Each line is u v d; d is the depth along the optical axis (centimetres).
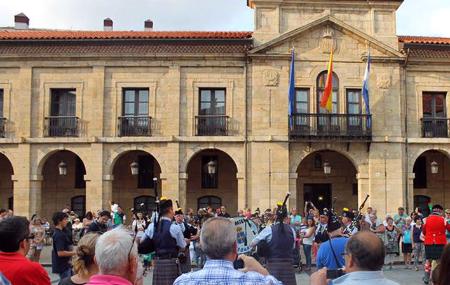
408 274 1803
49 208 3117
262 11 2916
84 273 523
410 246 2008
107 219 1388
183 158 2862
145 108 2930
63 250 1031
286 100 2877
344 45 2938
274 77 2881
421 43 2930
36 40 2867
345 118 2850
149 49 2888
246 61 2897
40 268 544
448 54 2961
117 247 398
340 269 631
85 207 3116
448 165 3170
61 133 2894
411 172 2894
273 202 2812
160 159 2866
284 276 948
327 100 2748
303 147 2870
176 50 2888
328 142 2866
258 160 2838
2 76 2919
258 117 2861
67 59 2905
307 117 2839
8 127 2892
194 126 2883
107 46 2891
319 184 3144
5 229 541
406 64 2958
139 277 509
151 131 2883
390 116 2909
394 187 2869
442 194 3161
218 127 2880
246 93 2881
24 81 2902
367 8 2973
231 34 3000
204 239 441
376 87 2920
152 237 927
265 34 2900
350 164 3144
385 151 2886
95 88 2898
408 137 2927
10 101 2908
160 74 2912
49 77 2917
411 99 2961
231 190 3138
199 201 3139
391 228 2061
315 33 2928
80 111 2898
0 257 537
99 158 2852
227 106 2894
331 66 2742
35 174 2858
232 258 444
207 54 2881
